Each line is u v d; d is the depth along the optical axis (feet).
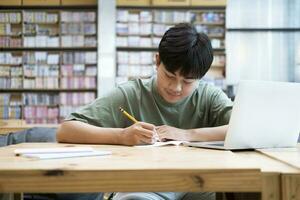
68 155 2.89
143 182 2.18
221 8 20.26
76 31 20.26
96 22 20.29
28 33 20.44
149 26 20.12
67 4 20.35
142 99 5.03
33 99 20.38
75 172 2.17
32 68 20.44
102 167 2.25
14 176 2.16
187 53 4.18
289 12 21.42
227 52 21.03
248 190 2.21
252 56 21.44
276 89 3.82
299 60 21.36
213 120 5.15
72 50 20.61
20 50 20.58
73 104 20.30
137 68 20.15
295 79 21.42
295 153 3.46
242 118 3.69
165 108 5.00
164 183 2.18
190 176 2.19
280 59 21.47
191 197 4.27
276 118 3.97
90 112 4.81
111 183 2.17
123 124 4.96
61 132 4.51
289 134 4.17
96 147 3.86
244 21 21.45
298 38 21.47
